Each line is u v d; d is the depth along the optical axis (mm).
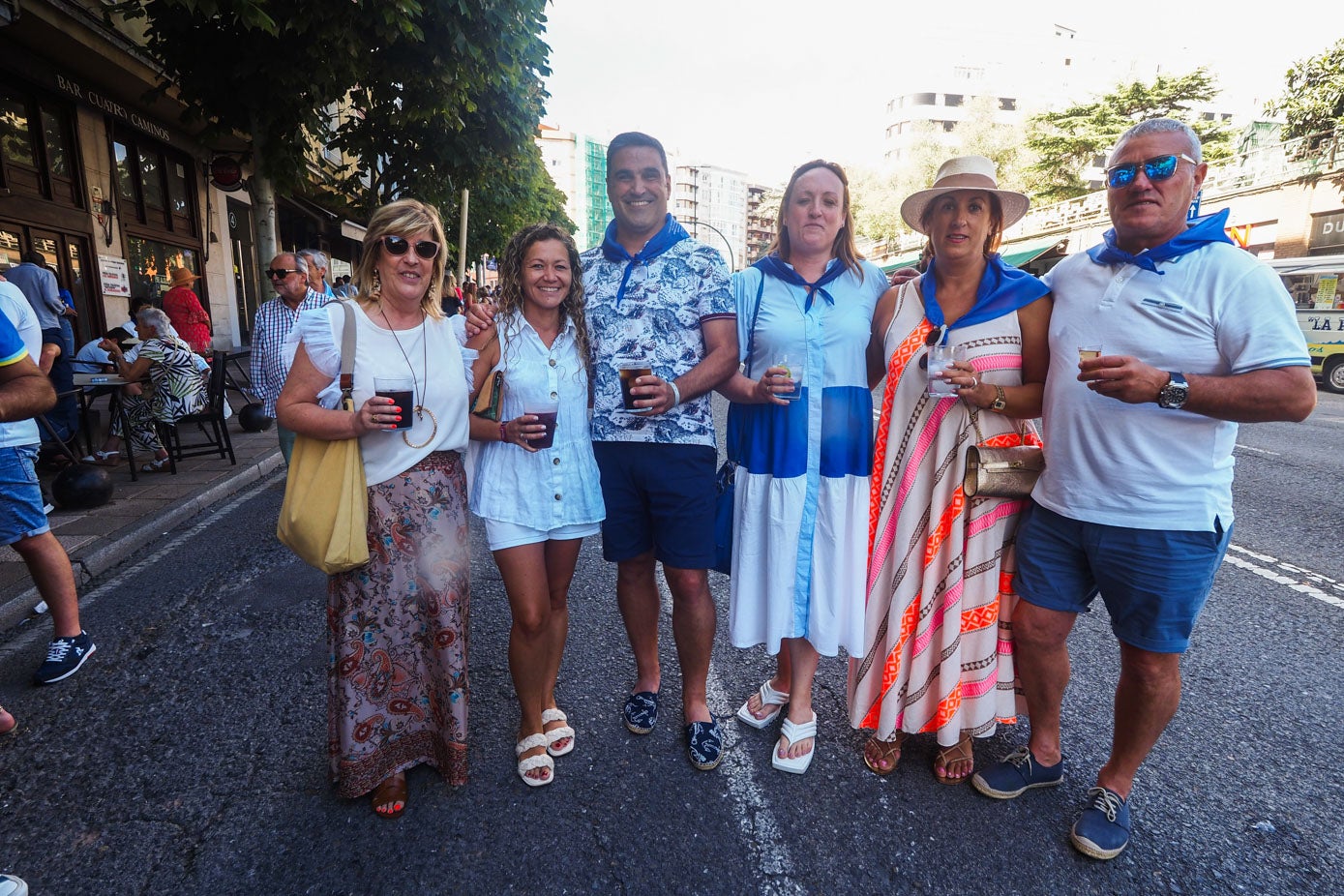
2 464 2744
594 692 2939
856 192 42000
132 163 12016
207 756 2484
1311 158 19938
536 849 2061
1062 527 2123
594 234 115938
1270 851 2076
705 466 2463
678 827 2156
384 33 7031
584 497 2398
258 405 8438
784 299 2428
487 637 3465
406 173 10578
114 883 1927
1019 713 2797
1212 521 1918
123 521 4883
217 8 5949
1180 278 1888
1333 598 3996
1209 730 2697
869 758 2457
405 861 2008
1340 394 13406
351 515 2004
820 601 2387
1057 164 33719
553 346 2365
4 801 2242
